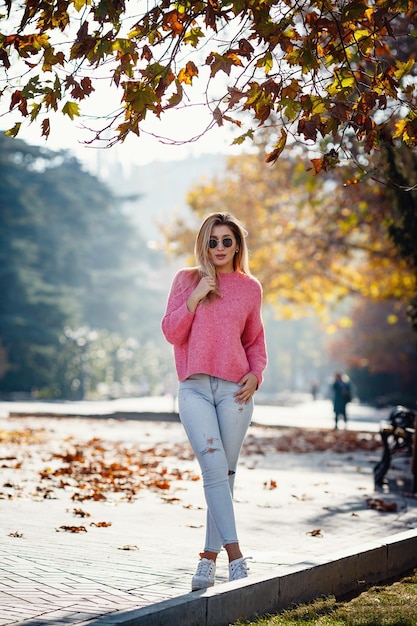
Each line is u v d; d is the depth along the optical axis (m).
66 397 71.62
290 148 27.66
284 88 6.40
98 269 85.75
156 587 6.50
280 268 38.75
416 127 6.82
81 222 81.25
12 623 5.31
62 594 6.16
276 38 6.29
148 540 8.60
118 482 13.29
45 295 69.44
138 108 6.23
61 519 9.66
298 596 6.30
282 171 35.12
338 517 10.80
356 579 6.99
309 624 5.61
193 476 14.43
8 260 68.56
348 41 6.87
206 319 6.37
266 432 31.75
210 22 6.29
